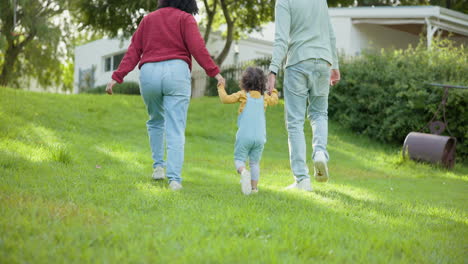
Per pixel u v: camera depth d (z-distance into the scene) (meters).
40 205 2.84
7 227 2.35
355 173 7.21
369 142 11.81
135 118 10.73
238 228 2.66
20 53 22.42
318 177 4.69
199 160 7.10
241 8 21.23
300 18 4.70
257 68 4.52
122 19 18.34
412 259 2.38
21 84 23.67
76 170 4.79
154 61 4.09
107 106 11.29
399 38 19.06
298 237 2.52
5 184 3.50
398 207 3.99
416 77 11.49
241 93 4.38
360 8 16.41
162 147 4.59
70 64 34.25
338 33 17.00
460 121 10.73
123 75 4.28
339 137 11.76
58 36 19.89
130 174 4.89
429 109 11.01
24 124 7.84
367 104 12.12
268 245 2.35
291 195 4.11
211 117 12.08
